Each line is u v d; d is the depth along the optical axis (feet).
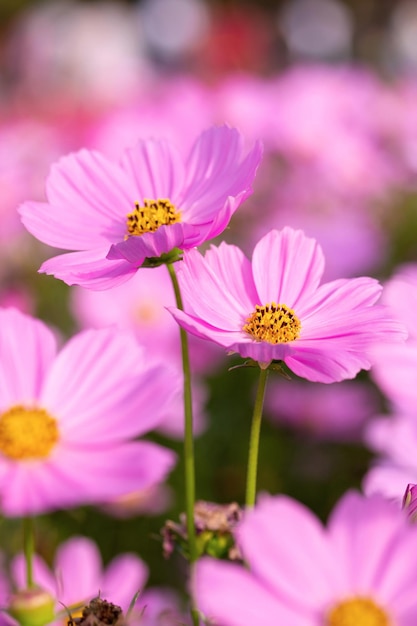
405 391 2.16
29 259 4.29
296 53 15.02
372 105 5.05
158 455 1.68
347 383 3.88
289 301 1.73
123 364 1.81
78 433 1.75
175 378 1.79
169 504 3.36
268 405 3.79
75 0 17.70
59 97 7.77
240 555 1.71
